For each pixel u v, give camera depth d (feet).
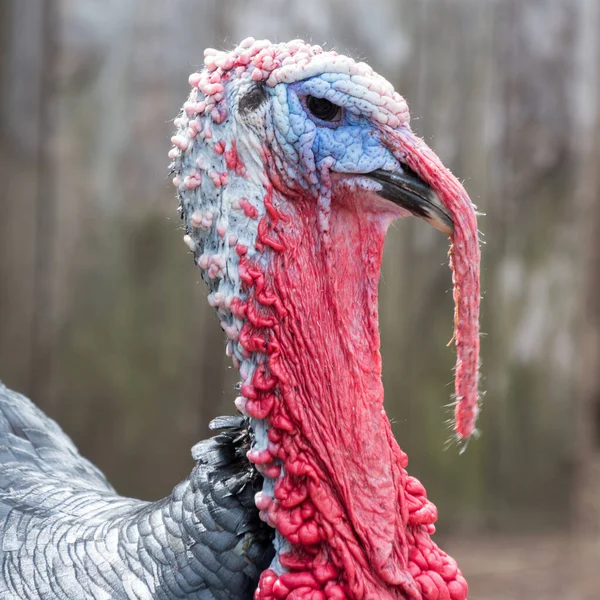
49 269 25.54
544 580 24.70
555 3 27.66
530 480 28.48
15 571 9.96
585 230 28.73
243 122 9.80
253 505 9.84
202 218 9.92
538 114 27.84
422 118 26.84
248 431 10.16
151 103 25.34
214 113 9.80
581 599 23.59
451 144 27.17
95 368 25.62
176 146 10.17
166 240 25.54
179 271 25.63
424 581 10.00
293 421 9.75
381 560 9.73
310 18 25.73
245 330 9.80
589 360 35.94
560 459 28.68
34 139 25.30
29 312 25.53
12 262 25.46
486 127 27.37
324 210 9.99
